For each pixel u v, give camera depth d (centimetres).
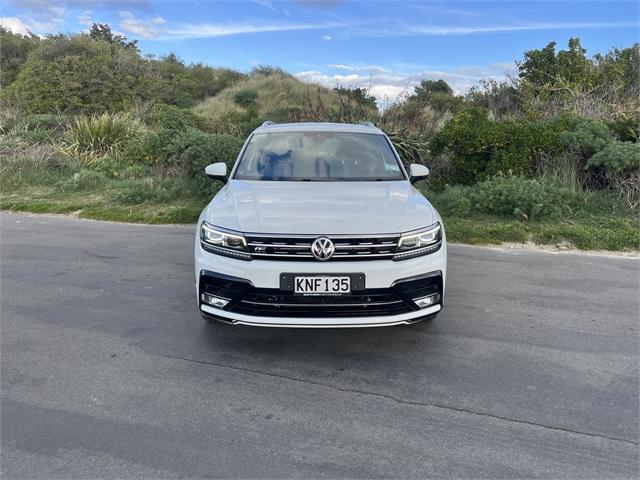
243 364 371
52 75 2325
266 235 354
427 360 377
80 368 365
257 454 274
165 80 2741
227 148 1008
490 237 717
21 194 1094
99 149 1370
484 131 934
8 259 643
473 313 465
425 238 371
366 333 423
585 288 532
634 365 371
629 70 1331
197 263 379
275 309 355
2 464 265
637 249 677
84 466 264
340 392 334
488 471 261
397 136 1061
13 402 322
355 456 272
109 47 2712
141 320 449
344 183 457
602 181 895
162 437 288
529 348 396
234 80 3391
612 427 297
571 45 1388
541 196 799
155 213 899
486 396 330
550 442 284
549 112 1168
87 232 794
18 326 437
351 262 352
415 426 298
